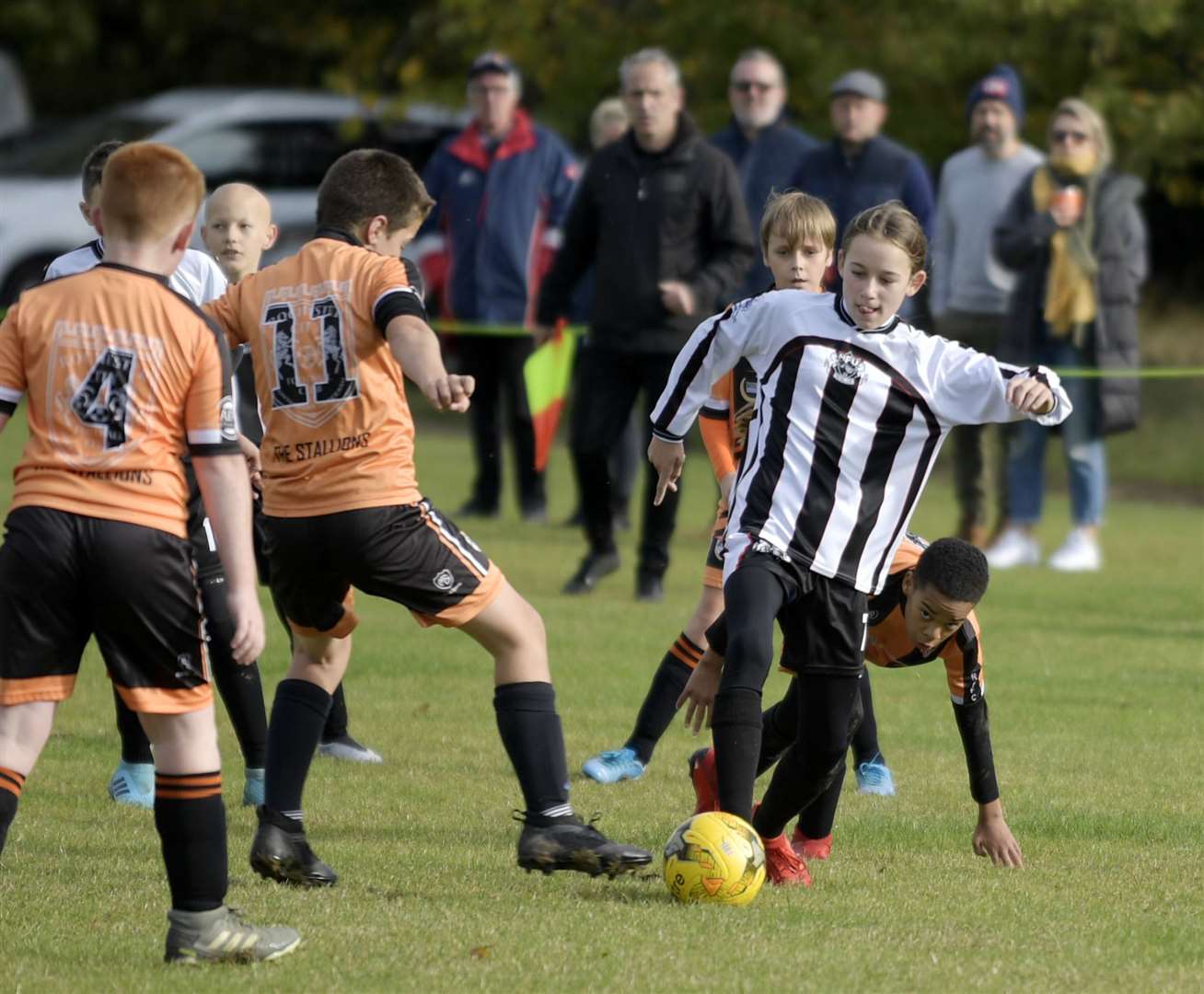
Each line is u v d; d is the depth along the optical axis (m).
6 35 102.38
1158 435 67.94
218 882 14.67
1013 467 42.50
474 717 25.53
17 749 14.29
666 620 33.00
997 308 42.19
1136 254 40.81
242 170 71.69
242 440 19.44
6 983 13.95
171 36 100.94
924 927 16.09
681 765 23.17
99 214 19.48
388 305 16.31
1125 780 22.64
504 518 46.59
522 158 43.75
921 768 23.14
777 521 16.88
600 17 73.94
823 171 38.41
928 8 68.56
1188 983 14.62
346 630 17.20
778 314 17.44
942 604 16.86
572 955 14.90
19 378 14.45
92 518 14.10
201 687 14.57
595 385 34.44
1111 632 33.66
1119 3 67.19
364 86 84.88
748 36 70.44
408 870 17.77
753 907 16.59
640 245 33.56
